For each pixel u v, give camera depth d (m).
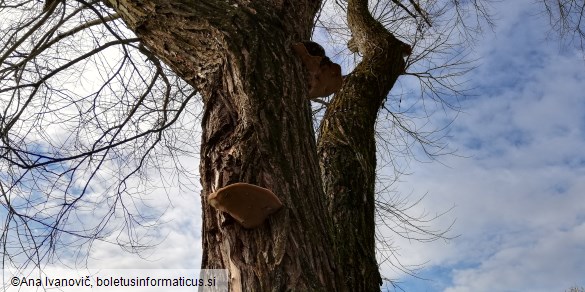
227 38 2.36
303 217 1.95
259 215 1.89
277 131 2.13
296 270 1.81
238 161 2.04
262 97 2.20
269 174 2.01
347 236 2.76
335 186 3.03
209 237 2.03
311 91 2.68
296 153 2.13
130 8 2.66
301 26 2.75
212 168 2.12
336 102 3.70
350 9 4.76
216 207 1.91
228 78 2.30
